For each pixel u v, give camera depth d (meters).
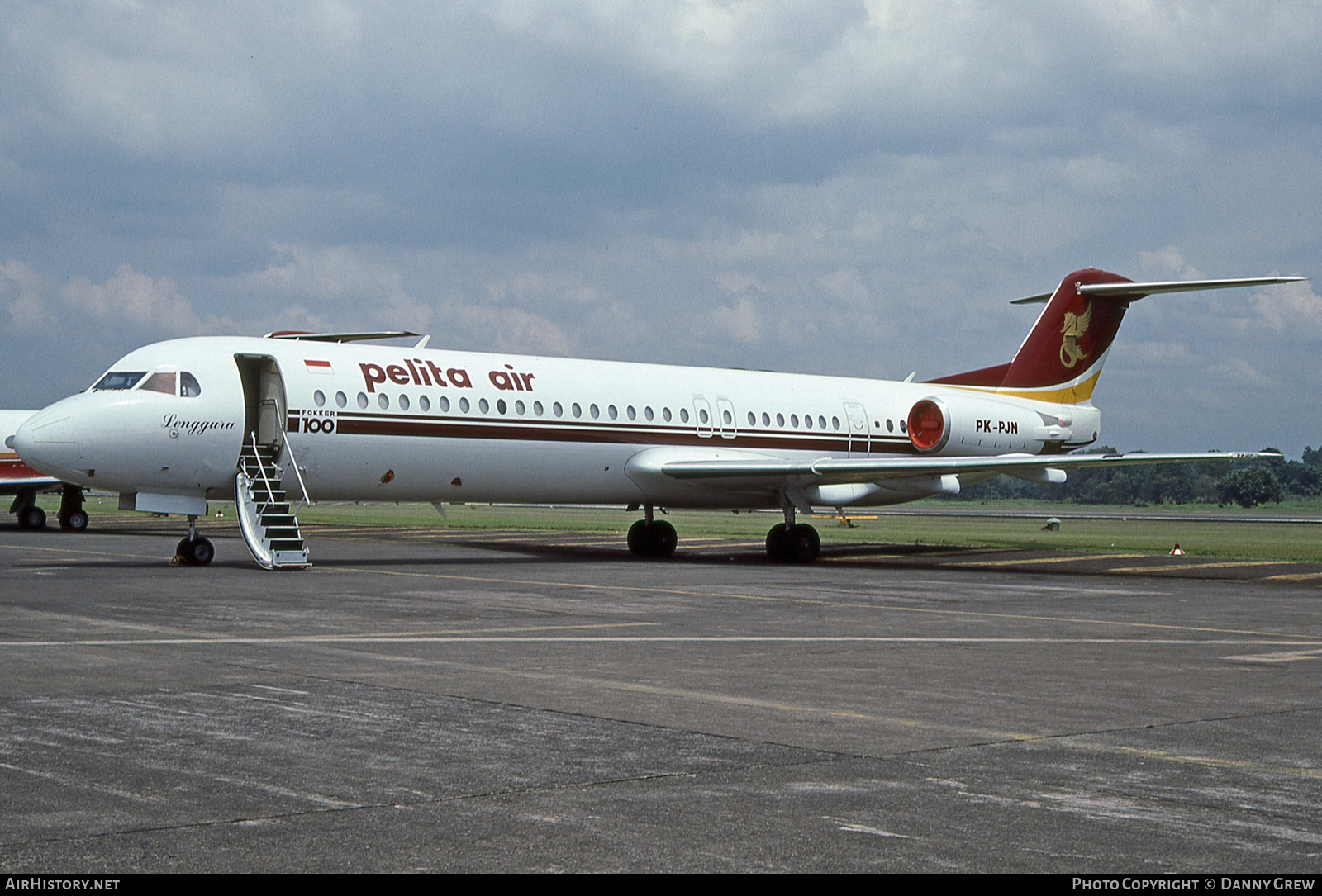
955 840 7.98
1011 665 15.59
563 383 33.94
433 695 12.91
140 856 7.47
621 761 10.06
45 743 10.44
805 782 9.41
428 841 7.84
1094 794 9.14
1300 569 34.31
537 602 22.64
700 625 19.42
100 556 34.06
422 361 31.91
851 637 18.23
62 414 27.78
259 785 9.16
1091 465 32.91
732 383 37.66
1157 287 41.16
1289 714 12.38
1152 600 24.98
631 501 35.75
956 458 33.31
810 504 36.91
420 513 82.12
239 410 29.27
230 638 17.16
